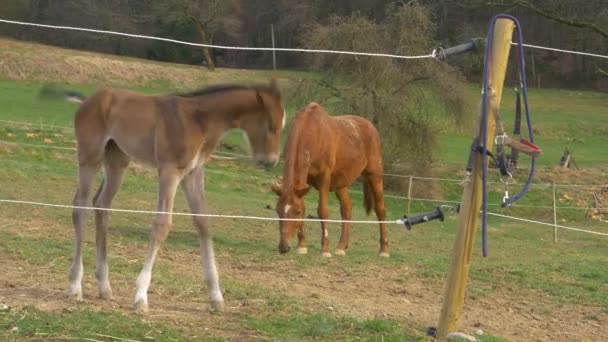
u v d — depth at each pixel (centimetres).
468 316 880
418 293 994
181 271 995
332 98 2783
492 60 668
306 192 1090
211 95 727
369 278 1078
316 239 1486
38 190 1638
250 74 4456
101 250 760
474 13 3494
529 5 2459
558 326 868
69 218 1337
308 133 1141
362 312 819
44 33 4744
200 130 718
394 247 1480
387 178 2511
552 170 2827
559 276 1202
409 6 2634
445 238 1681
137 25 5147
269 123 719
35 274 864
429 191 2506
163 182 705
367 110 2533
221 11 4884
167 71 4294
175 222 1463
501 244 1698
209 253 752
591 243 1888
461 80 2653
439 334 708
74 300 729
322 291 953
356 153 1263
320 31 2598
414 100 2562
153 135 712
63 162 2172
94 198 773
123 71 4144
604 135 4019
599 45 3922
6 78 3772
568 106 4853
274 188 1102
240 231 1467
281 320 716
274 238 1420
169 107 716
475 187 683
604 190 2588
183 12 4831
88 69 4044
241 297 827
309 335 675
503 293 1043
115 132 727
